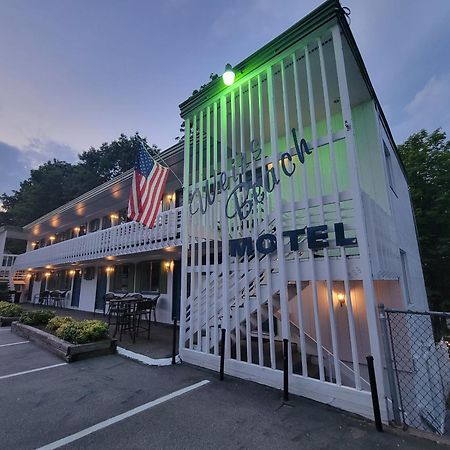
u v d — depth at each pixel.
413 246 9.96
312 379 4.19
